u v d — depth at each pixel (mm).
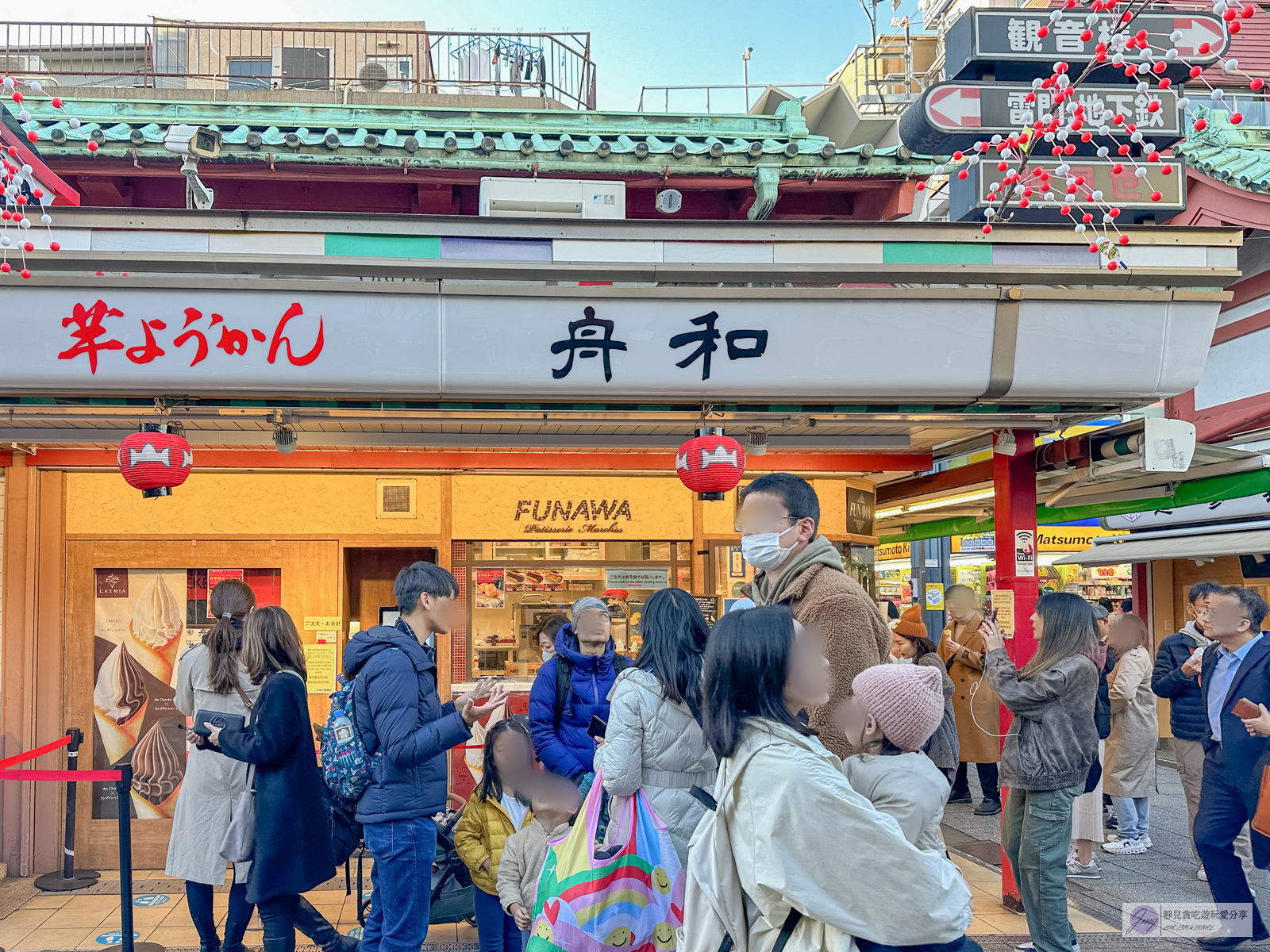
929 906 1876
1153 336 4508
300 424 5199
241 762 4266
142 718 5891
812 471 6633
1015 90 4918
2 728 5742
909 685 2166
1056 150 4562
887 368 4418
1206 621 4852
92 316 4086
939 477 6730
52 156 5879
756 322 4340
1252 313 8453
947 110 4883
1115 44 4074
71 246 4141
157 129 6109
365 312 4184
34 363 4105
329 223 4293
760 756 1971
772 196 6270
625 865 2809
